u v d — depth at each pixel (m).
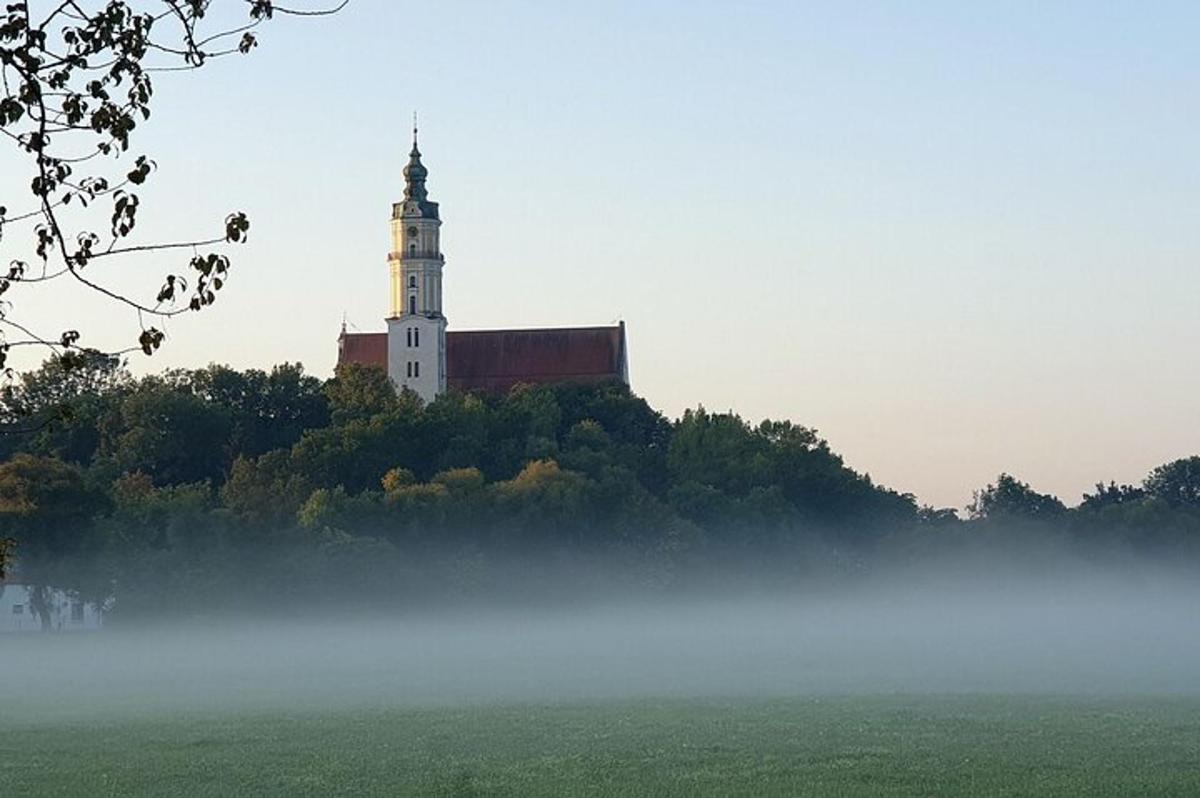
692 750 57.72
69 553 145.00
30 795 46.88
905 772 50.50
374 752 57.72
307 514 175.62
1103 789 45.88
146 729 67.12
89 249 21.42
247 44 21.45
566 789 47.00
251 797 46.16
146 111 21.33
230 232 21.81
